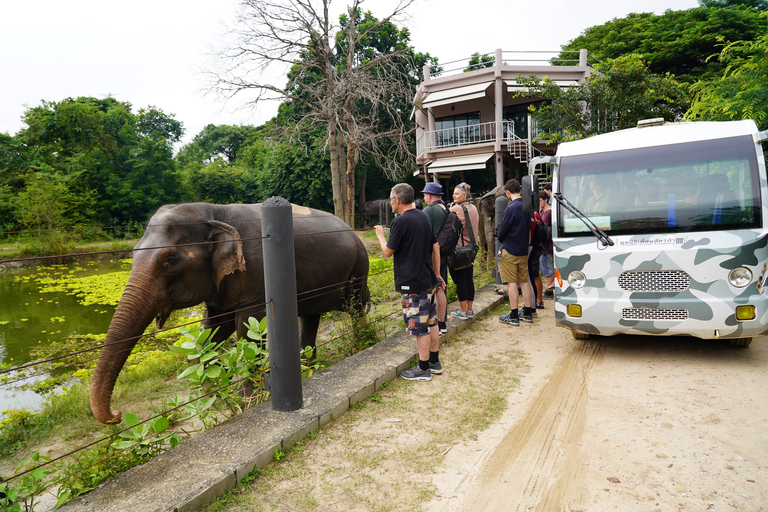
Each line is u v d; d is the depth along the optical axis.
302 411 3.60
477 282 9.66
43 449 4.33
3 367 7.47
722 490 2.65
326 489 2.78
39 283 17.08
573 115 13.94
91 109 42.72
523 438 3.39
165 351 7.45
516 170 30.97
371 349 5.21
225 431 3.29
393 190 4.30
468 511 2.57
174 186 42.47
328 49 20.61
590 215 5.05
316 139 26.33
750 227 4.42
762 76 7.63
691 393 4.00
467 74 23.72
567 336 5.96
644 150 5.04
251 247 4.68
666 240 4.64
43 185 31.33
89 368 7.17
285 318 3.52
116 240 31.84
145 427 3.19
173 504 2.45
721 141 4.75
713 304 4.41
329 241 5.66
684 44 24.48
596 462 3.03
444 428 3.56
